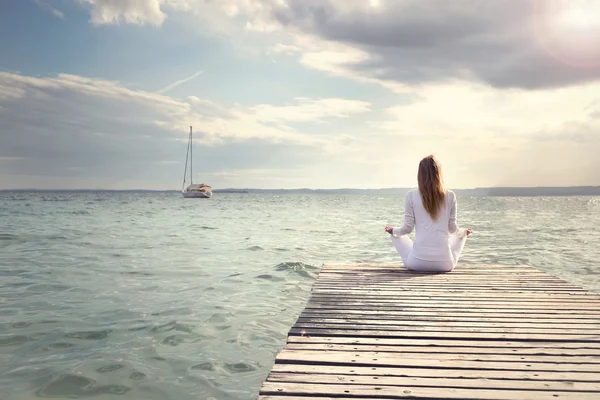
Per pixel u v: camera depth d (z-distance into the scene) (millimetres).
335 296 5344
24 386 4062
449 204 6598
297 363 3299
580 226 25953
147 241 16031
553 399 2664
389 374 3059
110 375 4340
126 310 6637
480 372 3094
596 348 3613
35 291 7855
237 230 21578
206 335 5562
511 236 19422
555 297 5312
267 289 8148
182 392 4008
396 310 4746
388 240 17094
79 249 13602
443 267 6750
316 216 37469
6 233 18016
